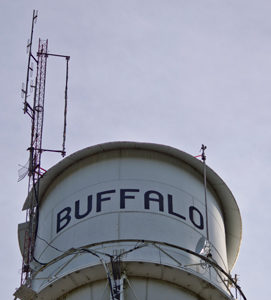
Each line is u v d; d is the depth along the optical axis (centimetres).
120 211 4225
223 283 4194
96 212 4247
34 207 4694
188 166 4594
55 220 4388
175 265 4016
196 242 4238
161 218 4222
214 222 4497
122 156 4488
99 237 4144
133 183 4350
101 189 4341
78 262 4081
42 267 4175
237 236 4838
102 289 3938
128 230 4147
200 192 4522
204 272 4125
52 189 4597
